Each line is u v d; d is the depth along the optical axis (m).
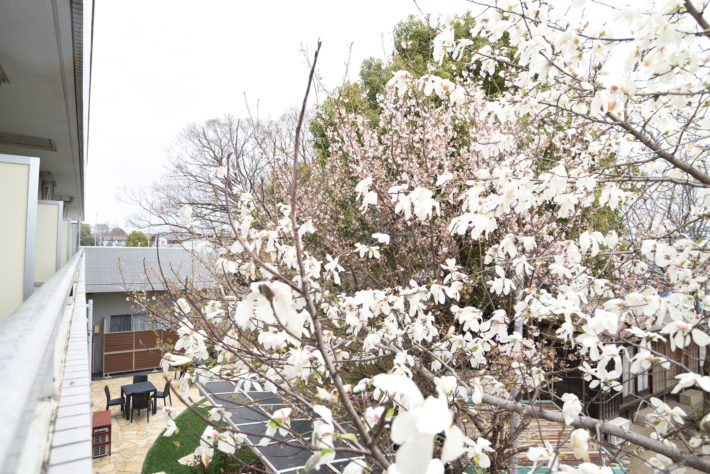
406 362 2.25
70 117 5.87
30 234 3.24
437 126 4.60
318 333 0.95
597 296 2.96
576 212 3.21
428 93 2.19
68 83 4.73
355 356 3.16
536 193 2.17
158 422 8.64
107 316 12.00
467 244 4.59
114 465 6.76
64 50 4.00
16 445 0.50
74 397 1.45
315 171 6.12
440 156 4.61
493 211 2.27
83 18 3.43
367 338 2.40
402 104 4.59
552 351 3.09
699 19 1.66
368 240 5.18
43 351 0.84
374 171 4.67
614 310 1.90
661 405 1.82
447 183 3.23
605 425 1.80
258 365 2.53
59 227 5.57
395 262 4.49
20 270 3.21
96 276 11.87
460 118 4.39
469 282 3.07
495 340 3.11
